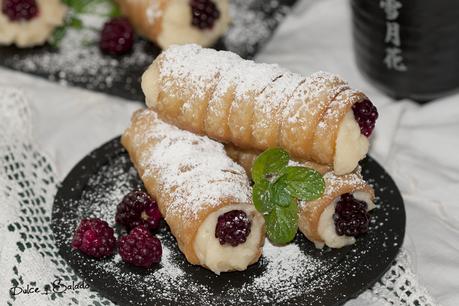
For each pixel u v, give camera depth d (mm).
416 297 606
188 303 583
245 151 653
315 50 820
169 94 647
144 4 809
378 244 616
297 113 607
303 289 590
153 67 662
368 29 726
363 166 668
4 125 732
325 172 622
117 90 771
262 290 591
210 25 809
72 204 651
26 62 809
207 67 642
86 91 780
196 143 645
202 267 608
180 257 616
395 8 696
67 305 606
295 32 850
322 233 616
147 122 669
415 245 649
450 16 692
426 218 667
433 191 688
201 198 602
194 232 596
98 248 608
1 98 749
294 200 608
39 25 823
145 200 631
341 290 587
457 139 720
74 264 607
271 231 604
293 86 617
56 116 760
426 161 714
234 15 853
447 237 653
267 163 610
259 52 819
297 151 616
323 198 610
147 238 604
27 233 647
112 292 588
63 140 737
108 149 692
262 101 620
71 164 718
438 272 630
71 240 623
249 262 605
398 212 636
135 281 597
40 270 623
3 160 701
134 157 667
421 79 731
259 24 841
